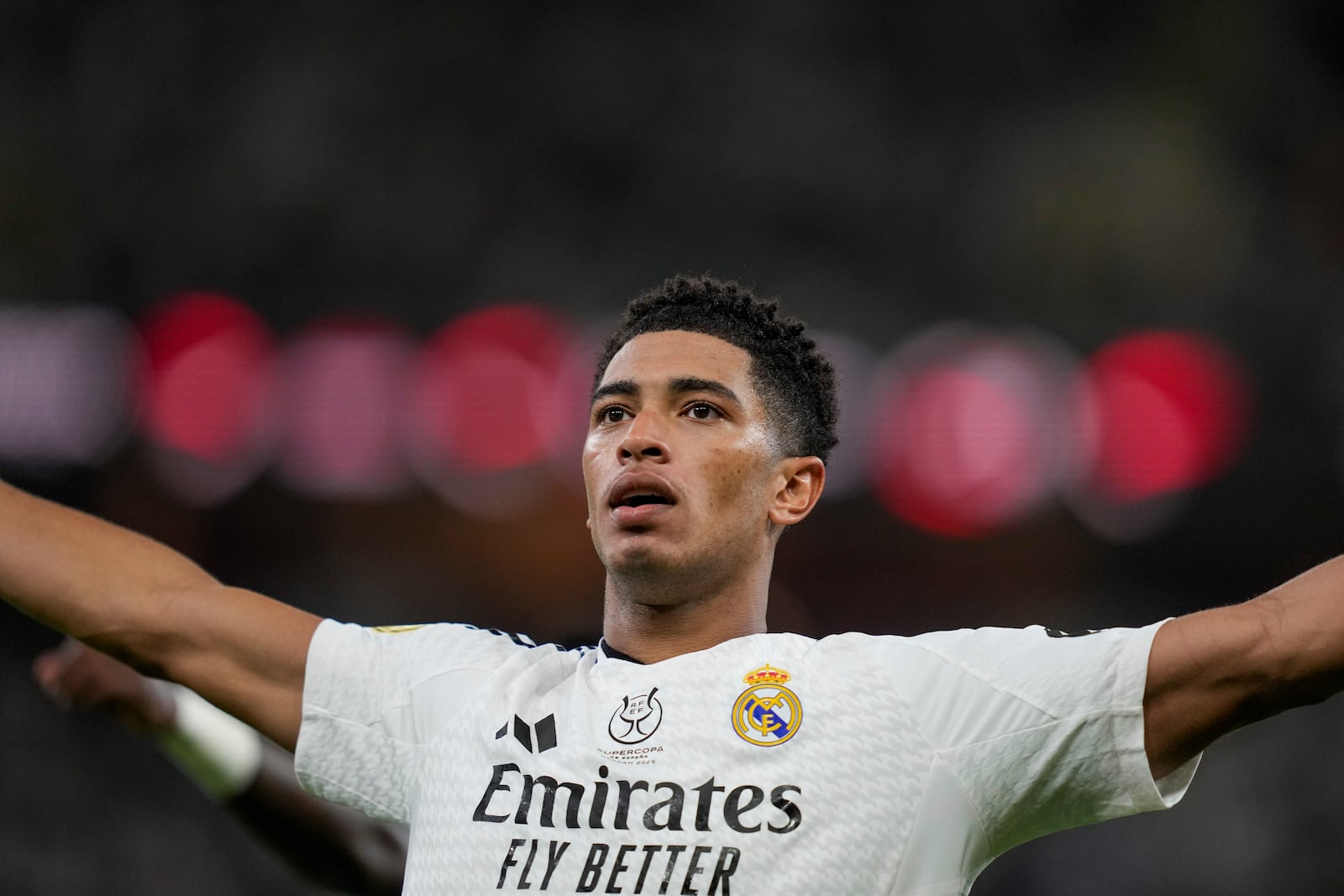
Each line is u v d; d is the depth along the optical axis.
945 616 56.44
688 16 76.25
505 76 73.38
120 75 69.31
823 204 73.12
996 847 10.84
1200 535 57.88
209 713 15.05
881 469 57.84
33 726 47.81
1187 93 72.56
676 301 12.82
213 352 58.12
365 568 56.31
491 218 71.62
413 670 11.77
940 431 58.31
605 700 11.09
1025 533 57.00
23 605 12.10
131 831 45.59
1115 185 71.06
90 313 57.50
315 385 58.50
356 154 71.19
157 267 67.12
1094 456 58.53
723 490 11.69
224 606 11.94
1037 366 59.62
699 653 11.26
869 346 67.38
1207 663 10.35
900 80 74.56
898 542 56.97
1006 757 10.59
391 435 58.12
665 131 73.81
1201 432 58.94
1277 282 68.69
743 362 12.21
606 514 11.73
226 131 69.81
